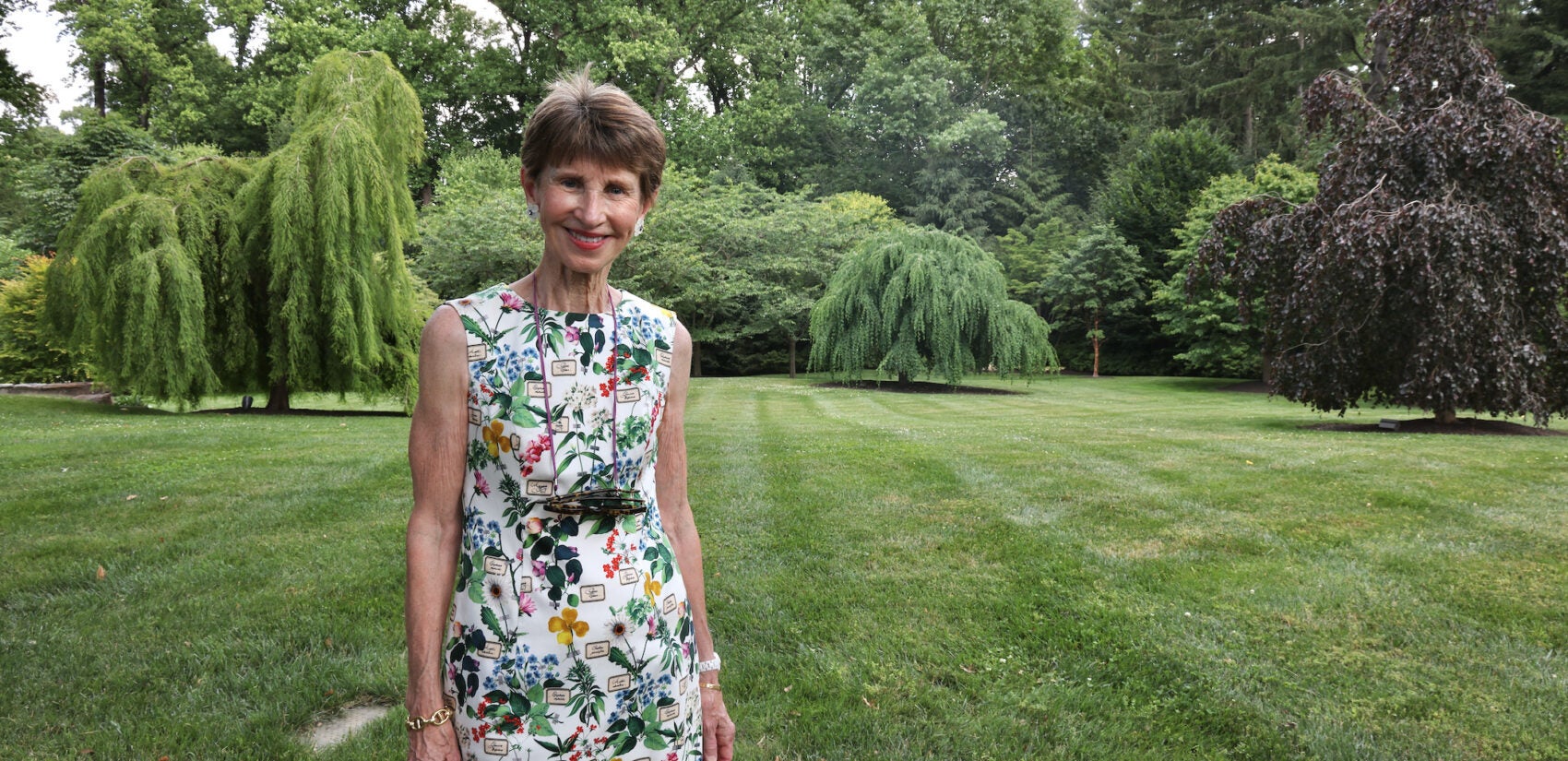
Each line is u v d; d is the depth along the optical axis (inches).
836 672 117.4
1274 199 479.2
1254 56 1419.8
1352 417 556.4
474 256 949.8
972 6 1470.2
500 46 1365.7
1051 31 1514.5
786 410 606.9
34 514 202.5
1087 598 147.9
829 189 1441.9
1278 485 249.4
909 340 872.3
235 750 95.0
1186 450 325.4
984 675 118.0
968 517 207.5
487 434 43.3
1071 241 1263.5
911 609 143.0
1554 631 133.0
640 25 1267.2
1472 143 405.4
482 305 43.8
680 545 51.1
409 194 551.2
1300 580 158.2
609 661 44.3
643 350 46.0
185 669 115.3
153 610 137.3
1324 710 107.5
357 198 503.5
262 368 543.5
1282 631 133.6
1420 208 405.1
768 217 1154.0
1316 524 201.8
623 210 43.3
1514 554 175.6
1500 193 412.8
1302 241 450.3
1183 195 1179.9
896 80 1395.2
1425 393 417.1
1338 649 126.4
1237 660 122.3
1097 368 1223.5
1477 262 395.2
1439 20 430.6
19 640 123.6
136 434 357.7
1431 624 136.1
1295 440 364.5
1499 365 403.2
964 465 285.9
